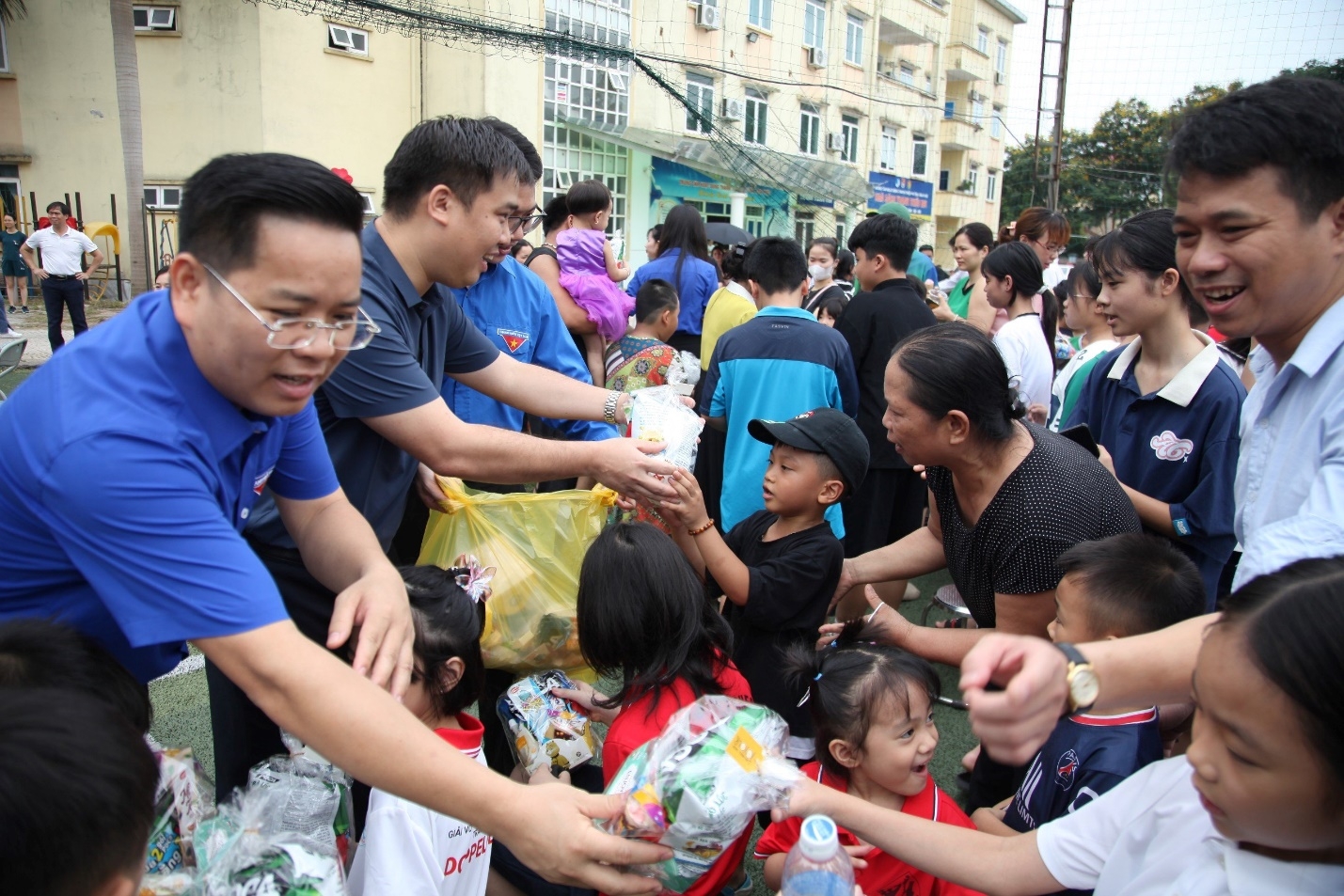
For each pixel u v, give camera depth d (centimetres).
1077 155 2819
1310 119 124
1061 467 191
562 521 235
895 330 371
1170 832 111
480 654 184
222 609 114
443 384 278
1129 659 110
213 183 111
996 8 2523
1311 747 82
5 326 1026
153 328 120
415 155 191
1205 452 230
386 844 155
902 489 387
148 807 99
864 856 168
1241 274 135
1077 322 356
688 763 128
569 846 119
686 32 1559
